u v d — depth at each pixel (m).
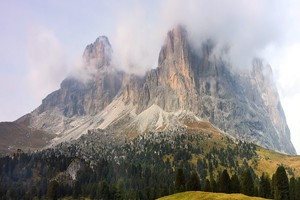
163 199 138.38
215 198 120.38
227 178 177.25
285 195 157.50
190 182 183.12
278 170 160.62
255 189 174.62
